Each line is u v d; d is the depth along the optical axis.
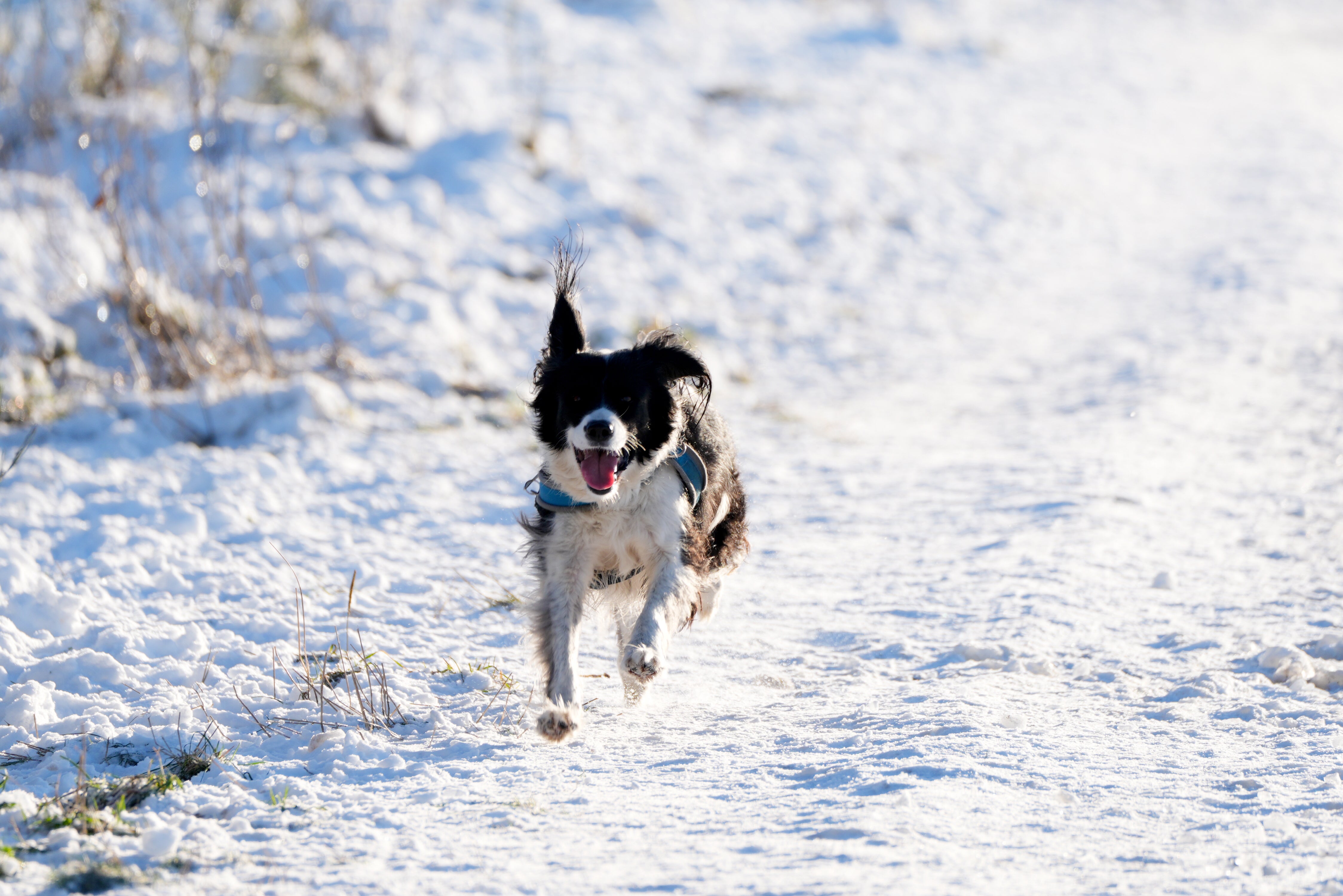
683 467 7.80
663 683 8.01
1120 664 8.02
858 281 22.06
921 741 6.59
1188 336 17.88
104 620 8.72
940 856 5.09
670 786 6.13
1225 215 25.94
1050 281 22.48
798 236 23.98
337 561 10.33
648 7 38.84
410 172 23.20
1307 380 15.51
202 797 6.05
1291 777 6.07
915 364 17.98
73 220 17.84
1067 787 5.96
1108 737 6.72
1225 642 8.29
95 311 16.08
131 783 6.12
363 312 17.78
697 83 31.97
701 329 19.08
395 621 9.01
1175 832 5.39
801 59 36.66
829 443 14.30
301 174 21.86
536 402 7.91
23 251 16.70
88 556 10.11
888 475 13.02
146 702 7.38
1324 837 5.30
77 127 21.64
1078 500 11.55
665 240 22.50
